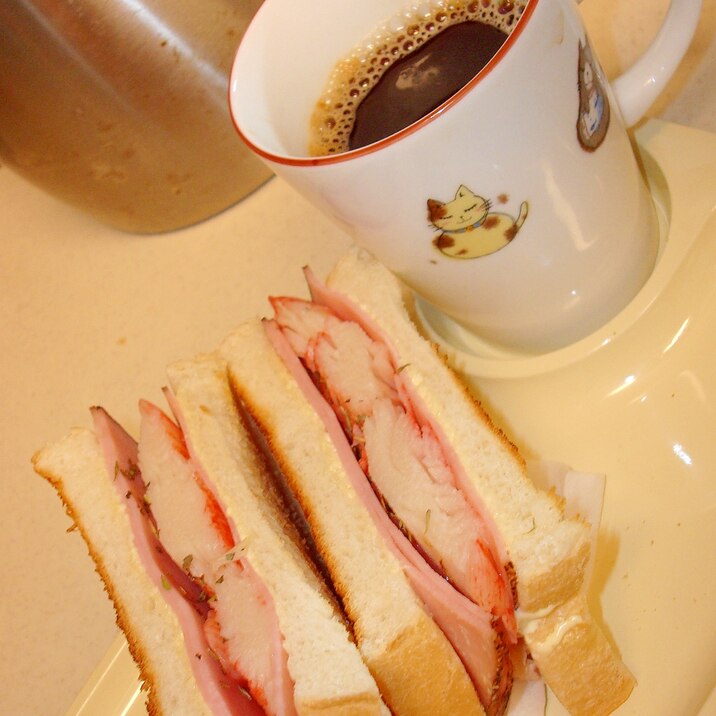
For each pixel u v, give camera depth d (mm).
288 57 272
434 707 266
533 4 214
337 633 269
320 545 287
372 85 280
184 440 318
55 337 415
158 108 363
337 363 308
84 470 314
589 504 270
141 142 372
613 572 265
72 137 364
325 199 246
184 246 413
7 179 496
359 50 282
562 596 259
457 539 279
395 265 265
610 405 279
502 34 268
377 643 264
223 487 295
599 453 278
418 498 287
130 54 344
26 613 358
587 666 254
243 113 256
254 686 284
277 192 408
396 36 281
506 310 271
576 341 283
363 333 308
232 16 354
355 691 258
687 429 269
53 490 383
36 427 394
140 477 322
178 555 305
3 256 457
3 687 347
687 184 270
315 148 278
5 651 353
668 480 268
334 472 293
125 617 299
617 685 252
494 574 270
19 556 371
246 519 290
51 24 328
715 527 257
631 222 261
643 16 329
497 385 288
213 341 377
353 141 276
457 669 264
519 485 271
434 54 275
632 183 258
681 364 272
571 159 238
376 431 299
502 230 244
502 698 275
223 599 297
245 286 385
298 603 276
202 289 395
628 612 259
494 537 269
